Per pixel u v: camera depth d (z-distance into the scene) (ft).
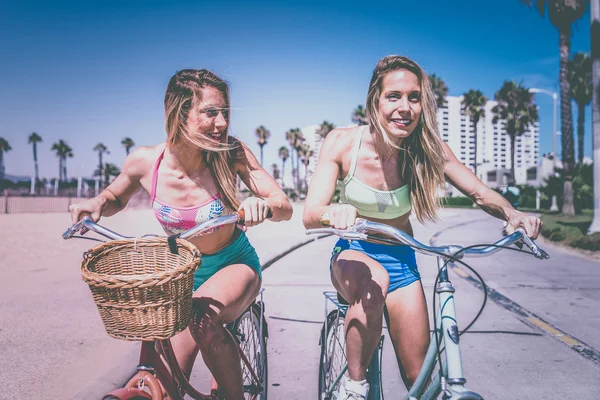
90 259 5.93
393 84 7.27
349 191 8.07
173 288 5.48
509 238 6.13
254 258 8.59
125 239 6.45
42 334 14.90
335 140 8.03
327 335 8.90
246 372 8.90
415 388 7.00
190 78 7.25
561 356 13.98
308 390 11.80
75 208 7.27
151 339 5.57
